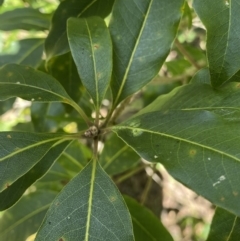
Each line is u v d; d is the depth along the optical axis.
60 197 0.22
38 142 0.24
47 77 0.27
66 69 0.35
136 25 0.27
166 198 0.73
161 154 0.20
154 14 0.27
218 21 0.22
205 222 0.71
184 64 0.42
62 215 0.22
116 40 0.27
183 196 0.71
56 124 0.41
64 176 0.39
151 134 0.22
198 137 0.20
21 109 0.64
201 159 0.19
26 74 0.27
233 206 0.18
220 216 0.24
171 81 0.43
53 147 0.25
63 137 0.25
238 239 0.24
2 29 0.38
